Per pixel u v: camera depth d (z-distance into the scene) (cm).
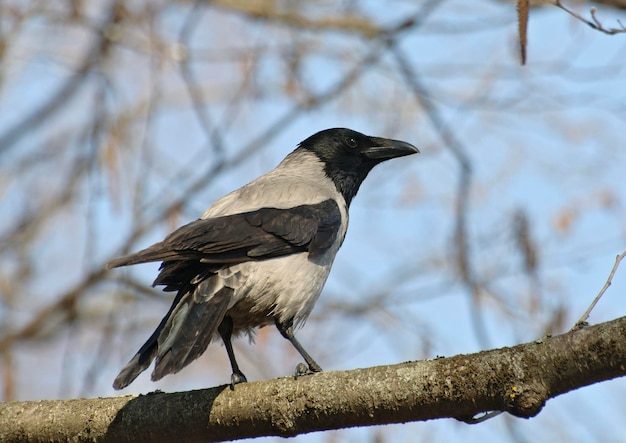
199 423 816
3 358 1653
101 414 852
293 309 1038
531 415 703
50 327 1759
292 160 1287
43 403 881
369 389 758
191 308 940
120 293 1664
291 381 796
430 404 739
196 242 958
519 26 916
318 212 1104
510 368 709
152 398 847
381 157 1284
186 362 886
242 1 1661
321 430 789
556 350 696
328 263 1095
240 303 1008
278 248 1026
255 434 809
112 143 1371
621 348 668
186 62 1539
